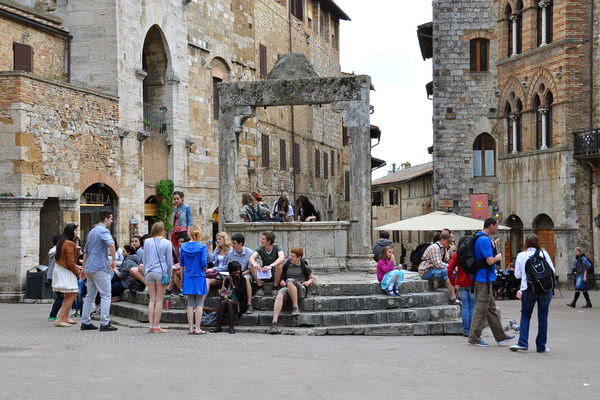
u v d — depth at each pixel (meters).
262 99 22.92
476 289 15.41
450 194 43.03
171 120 37.81
